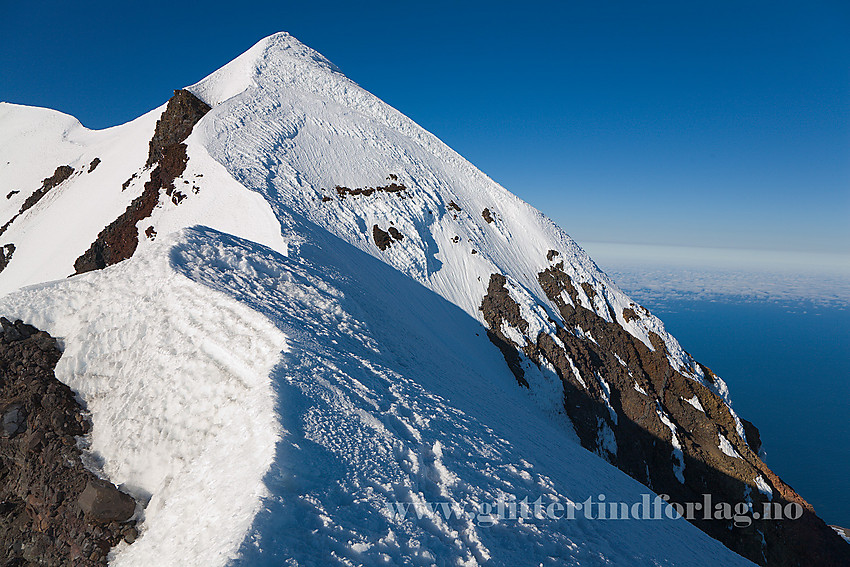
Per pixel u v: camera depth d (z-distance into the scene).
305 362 10.16
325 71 65.50
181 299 12.03
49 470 9.74
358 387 10.43
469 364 30.70
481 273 45.88
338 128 54.12
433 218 48.09
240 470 6.92
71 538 8.68
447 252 46.06
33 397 11.02
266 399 8.21
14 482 10.17
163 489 8.30
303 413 8.36
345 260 30.78
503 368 37.69
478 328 40.53
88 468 9.51
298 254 24.05
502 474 10.30
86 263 39.91
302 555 5.38
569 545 8.47
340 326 15.31
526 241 56.28
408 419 10.34
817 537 34.19
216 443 8.06
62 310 12.86
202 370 9.80
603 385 41.38
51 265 42.72
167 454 8.82
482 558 6.67
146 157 50.22
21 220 56.47
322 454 7.46
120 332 11.86
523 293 44.97
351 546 5.76
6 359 11.84
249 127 46.16
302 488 6.57
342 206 41.47
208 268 14.54
